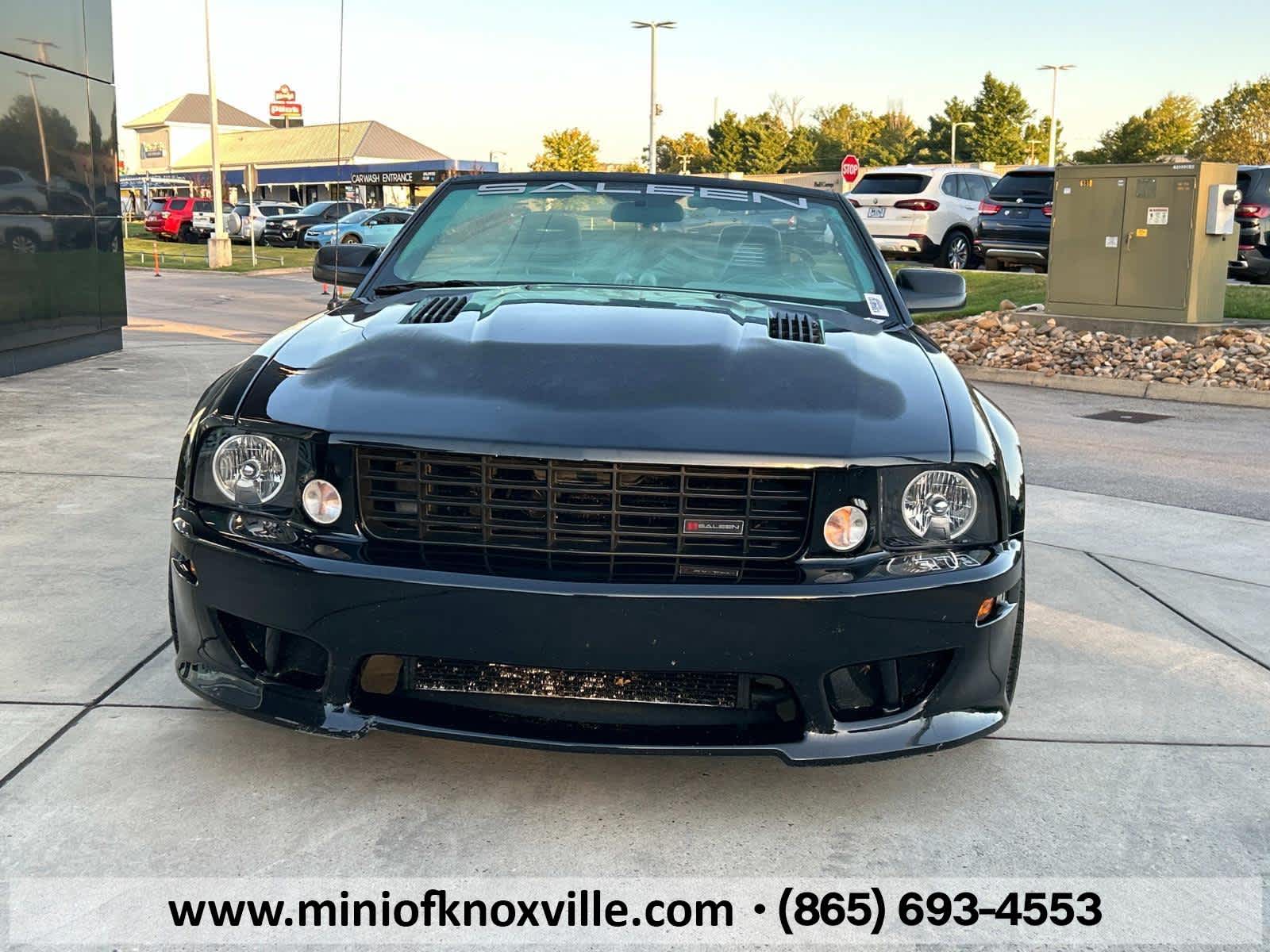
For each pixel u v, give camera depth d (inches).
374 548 92.4
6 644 132.0
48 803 97.2
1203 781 107.9
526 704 93.7
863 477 91.3
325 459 92.5
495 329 107.0
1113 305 430.3
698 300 121.5
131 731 111.0
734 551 91.6
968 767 109.8
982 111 3531.0
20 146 349.1
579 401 94.0
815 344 108.9
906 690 97.4
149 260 1146.0
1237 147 2613.2
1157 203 414.3
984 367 401.1
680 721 93.2
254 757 106.7
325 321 117.0
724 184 148.6
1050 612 156.3
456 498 91.6
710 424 91.9
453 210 143.1
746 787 104.7
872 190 728.3
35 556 166.1
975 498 95.6
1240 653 142.1
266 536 94.4
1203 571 177.0
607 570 90.6
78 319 387.9
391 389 96.5
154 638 134.8
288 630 93.3
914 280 144.6
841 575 91.0
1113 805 103.0
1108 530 200.4
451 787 102.6
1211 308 423.2
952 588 92.9
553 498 90.5
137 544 173.0
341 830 94.7
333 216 1450.5
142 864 88.8
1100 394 368.8
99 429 263.9
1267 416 327.6
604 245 135.4
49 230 367.6
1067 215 437.1
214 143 1067.9
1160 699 127.1
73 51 379.2
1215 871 92.7
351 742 110.3
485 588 88.5
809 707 91.5
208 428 99.3
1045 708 124.0
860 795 104.0
